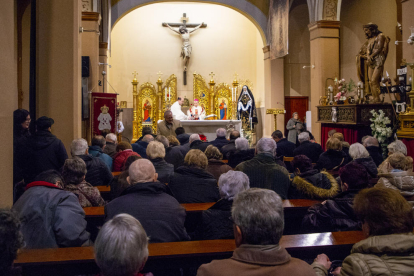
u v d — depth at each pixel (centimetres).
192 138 729
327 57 1303
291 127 1523
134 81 1870
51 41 675
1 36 361
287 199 410
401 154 401
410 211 197
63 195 293
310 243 268
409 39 786
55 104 676
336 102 1176
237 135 748
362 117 1028
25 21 772
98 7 1253
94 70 1175
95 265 251
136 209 286
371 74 1026
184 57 1927
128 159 464
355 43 1381
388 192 202
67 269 250
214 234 301
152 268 261
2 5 364
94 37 1177
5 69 373
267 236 172
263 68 1881
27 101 780
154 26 1945
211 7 1975
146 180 311
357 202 209
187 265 261
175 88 1936
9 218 166
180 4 1955
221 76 1980
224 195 308
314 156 704
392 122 981
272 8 1591
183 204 381
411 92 781
